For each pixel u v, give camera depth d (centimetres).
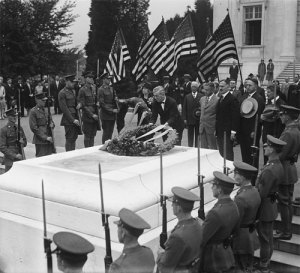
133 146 784
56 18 2705
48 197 632
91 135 1209
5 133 920
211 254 502
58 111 2377
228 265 507
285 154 702
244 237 578
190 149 855
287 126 741
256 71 2648
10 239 652
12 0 2584
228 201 508
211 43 1237
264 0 2617
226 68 2462
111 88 1268
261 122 966
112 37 2489
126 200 584
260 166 1060
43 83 2281
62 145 1441
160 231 598
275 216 640
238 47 2725
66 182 646
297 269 651
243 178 575
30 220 648
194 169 748
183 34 1375
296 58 2661
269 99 1100
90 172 653
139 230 389
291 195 729
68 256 360
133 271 383
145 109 961
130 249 392
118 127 1481
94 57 2458
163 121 1028
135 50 2409
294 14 2597
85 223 596
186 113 1242
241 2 2702
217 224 495
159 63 1371
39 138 991
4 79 2527
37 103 996
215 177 511
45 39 2695
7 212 681
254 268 654
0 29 2533
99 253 561
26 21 2581
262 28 2653
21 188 665
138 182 631
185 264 432
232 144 1020
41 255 618
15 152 927
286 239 712
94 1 2512
